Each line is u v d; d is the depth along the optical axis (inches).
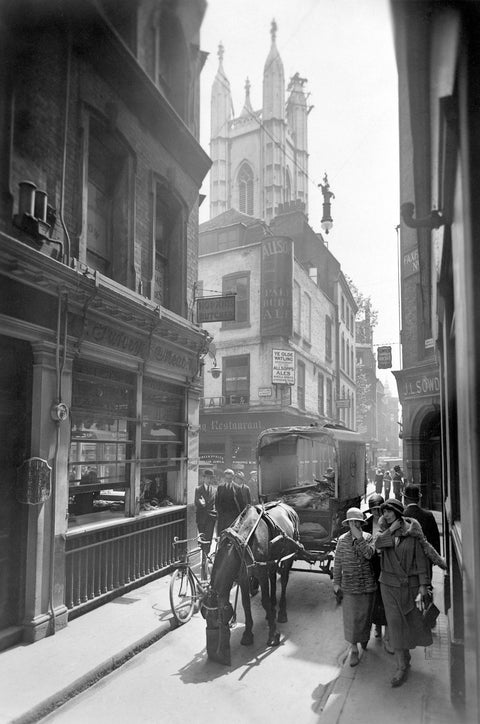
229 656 214.7
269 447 403.2
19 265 220.8
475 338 51.1
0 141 226.2
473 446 51.2
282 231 1181.7
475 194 51.3
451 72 56.6
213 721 169.2
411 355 761.0
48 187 257.3
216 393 918.4
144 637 234.4
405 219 100.0
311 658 220.5
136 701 183.8
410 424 746.8
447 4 51.6
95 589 281.4
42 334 244.1
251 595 314.5
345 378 1368.1
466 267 51.9
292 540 261.7
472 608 54.4
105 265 327.6
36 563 233.9
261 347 884.0
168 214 411.5
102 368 304.5
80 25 279.3
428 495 724.0
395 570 200.5
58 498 249.4
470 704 58.3
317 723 166.4
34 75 248.1
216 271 946.7
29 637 227.3
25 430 243.0
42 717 172.9
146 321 328.5
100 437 299.0
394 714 170.2
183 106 409.7
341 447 361.4
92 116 298.8
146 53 352.2
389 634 199.5
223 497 370.0
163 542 355.6
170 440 382.0
